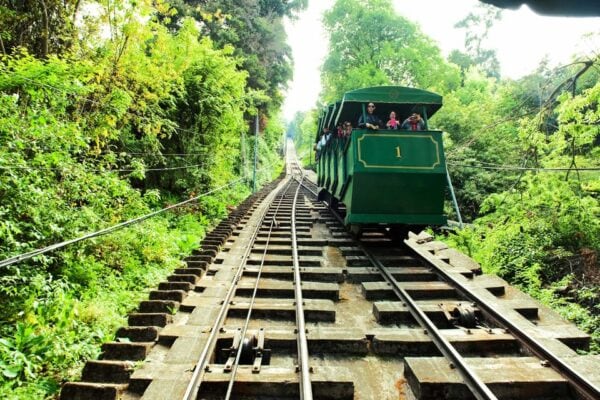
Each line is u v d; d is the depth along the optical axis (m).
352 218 9.30
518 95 20.62
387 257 9.30
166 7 10.78
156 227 10.00
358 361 5.17
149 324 5.89
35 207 6.13
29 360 4.75
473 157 19.16
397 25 29.56
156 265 8.76
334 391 4.29
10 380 4.45
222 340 5.37
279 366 4.86
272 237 11.89
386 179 9.09
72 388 4.20
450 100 22.42
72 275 6.85
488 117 20.91
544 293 8.25
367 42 30.30
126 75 9.88
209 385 4.30
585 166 10.90
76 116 8.55
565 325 5.88
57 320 5.63
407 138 9.21
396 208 9.33
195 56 14.19
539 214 10.85
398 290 7.18
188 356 4.85
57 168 6.96
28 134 6.37
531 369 4.61
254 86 27.30
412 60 28.41
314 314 6.33
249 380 4.28
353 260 9.12
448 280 7.68
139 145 12.55
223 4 24.20
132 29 9.30
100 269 7.51
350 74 27.77
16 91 7.25
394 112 10.27
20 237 6.11
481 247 10.98
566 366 4.45
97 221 7.85
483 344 5.31
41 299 5.73
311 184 35.31
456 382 4.27
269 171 41.41
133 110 11.65
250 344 5.09
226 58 16.14
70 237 6.87
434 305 6.55
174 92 14.28
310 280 8.20
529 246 10.11
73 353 5.04
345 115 11.24
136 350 4.99
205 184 15.78
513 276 9.74
